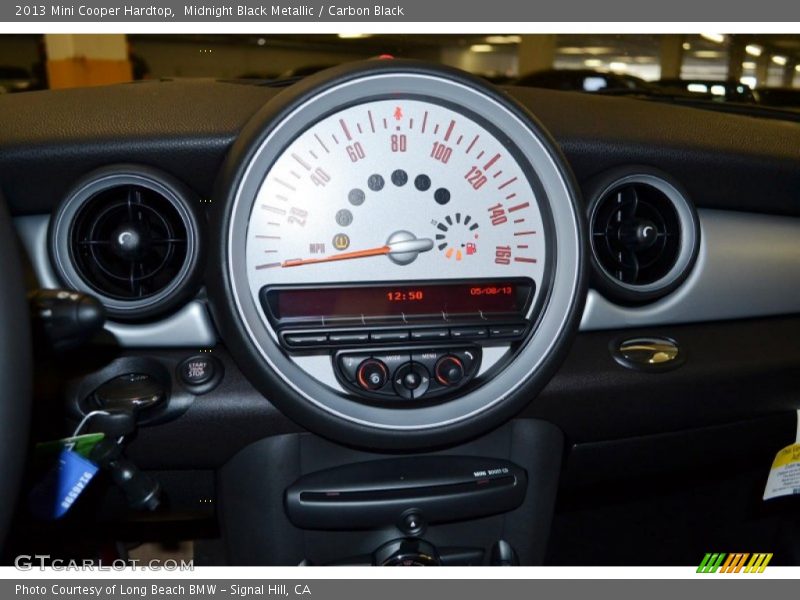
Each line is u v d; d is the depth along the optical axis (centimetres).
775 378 110
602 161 104
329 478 96
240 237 87
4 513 63
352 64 86
